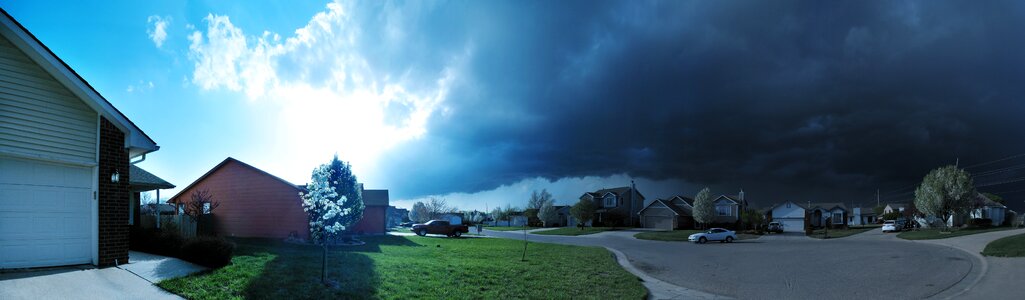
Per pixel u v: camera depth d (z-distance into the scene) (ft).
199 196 90.27
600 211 246.47
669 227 221.05
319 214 37.96
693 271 62.59
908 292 45.65
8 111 33.53
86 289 30.12
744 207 227.20
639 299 40.37
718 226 226.38
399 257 58.39
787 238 156.35
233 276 35.53
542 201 297.33
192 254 40.09
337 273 40.81
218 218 99.45
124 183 39.14
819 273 59.67
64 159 35.88
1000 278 51.24
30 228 34.45
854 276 56.49
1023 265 59.06
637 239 145.89
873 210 317.42
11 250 33.47
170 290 31.12
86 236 36.99
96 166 37.42
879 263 68.74
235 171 98.43
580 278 48.96
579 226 231.50
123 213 38.75
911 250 88.89
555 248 90.68
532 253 76.13
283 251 58.08
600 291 42.55
